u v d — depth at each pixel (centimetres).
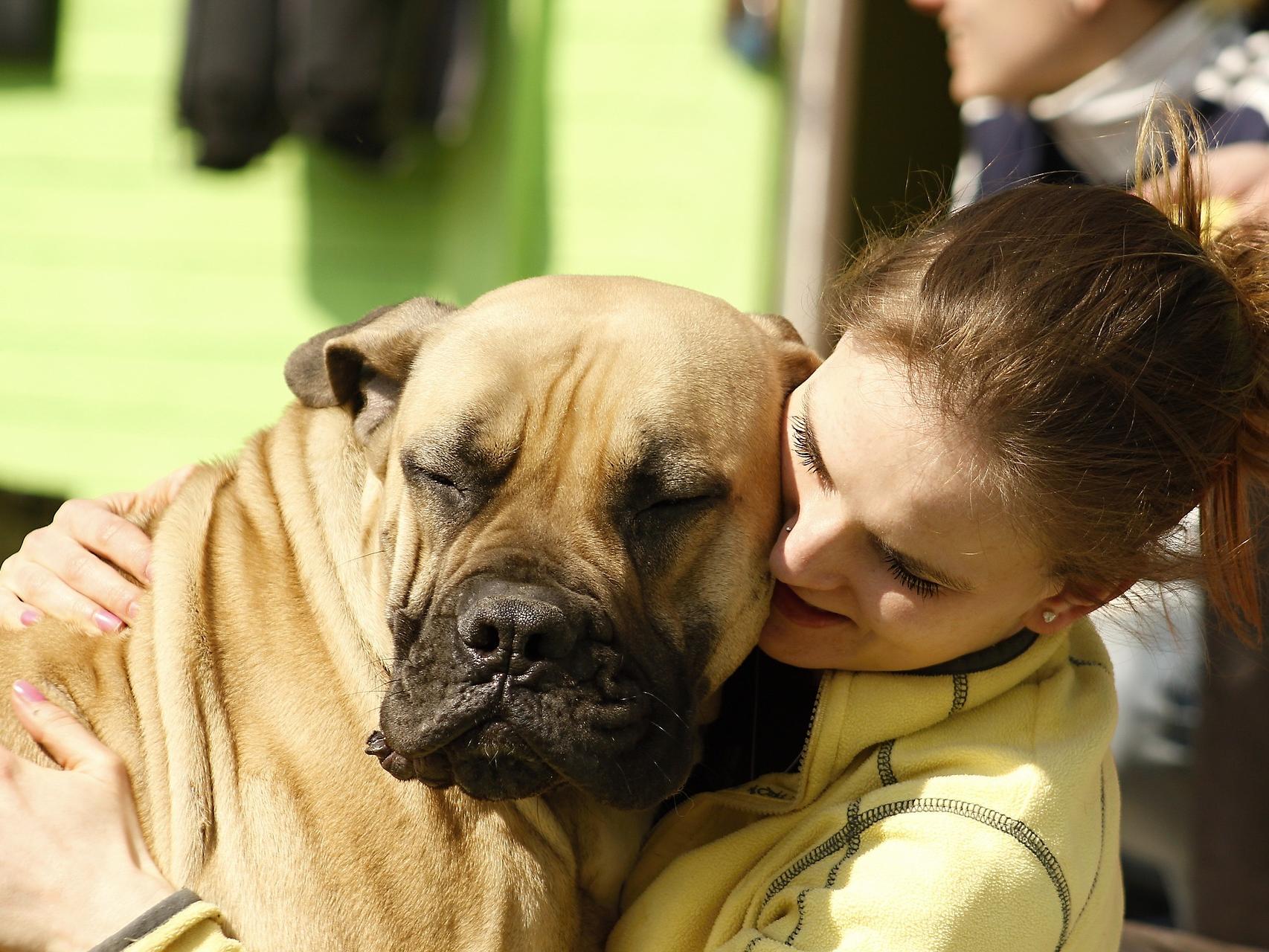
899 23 870
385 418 311
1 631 312
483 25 751
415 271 788
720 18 758
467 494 277
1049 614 273
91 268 815
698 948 268
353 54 679
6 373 827
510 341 284
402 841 271
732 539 279
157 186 806
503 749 252
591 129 770
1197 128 296
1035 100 442
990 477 243
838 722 275
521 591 254
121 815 269
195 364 811
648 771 264
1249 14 402
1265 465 273
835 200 775
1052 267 250
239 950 250
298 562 307
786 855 269
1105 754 277
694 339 285
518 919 274
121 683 296
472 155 770
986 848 246
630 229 773
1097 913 274
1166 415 248
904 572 256
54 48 806
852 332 270
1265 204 306
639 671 265
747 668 312
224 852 272
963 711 272
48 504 827
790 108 768
